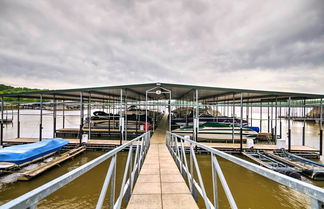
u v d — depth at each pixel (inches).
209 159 390.0
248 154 389.4
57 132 662.5
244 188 255.9
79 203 211.0
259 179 285.6
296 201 224.1
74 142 465.4
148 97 799.1
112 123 657.0
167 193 118.2
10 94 502.9
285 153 396.2
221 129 513.0
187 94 631.8
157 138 482.3
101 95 634.2
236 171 317.7
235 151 417.7
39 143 355.9
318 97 444.5
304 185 31.0
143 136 227.3
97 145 448.1
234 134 509.4
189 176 134.3
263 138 632.4
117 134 605.0
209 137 514.6
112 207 78.0
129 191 122.4
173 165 196.5
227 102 892.6
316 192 28.5
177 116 864.9
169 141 315.3
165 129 685.3
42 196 32.9
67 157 361.7
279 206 213.3
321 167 307.4
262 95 528.1
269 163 329.1
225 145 443.5
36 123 1125.1
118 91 542.6
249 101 776.9
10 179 273.4
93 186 251.6
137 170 167.8
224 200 221.9
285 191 247.9
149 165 196.9
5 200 224.5
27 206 29.5
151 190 123.3
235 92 482.9
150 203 104.0
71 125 1042.7
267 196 234.8
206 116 634.2
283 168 296.8
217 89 449.1
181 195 115.3
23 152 295.6
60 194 229.9
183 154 161.9
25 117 1641.2
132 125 632.4
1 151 295.0
